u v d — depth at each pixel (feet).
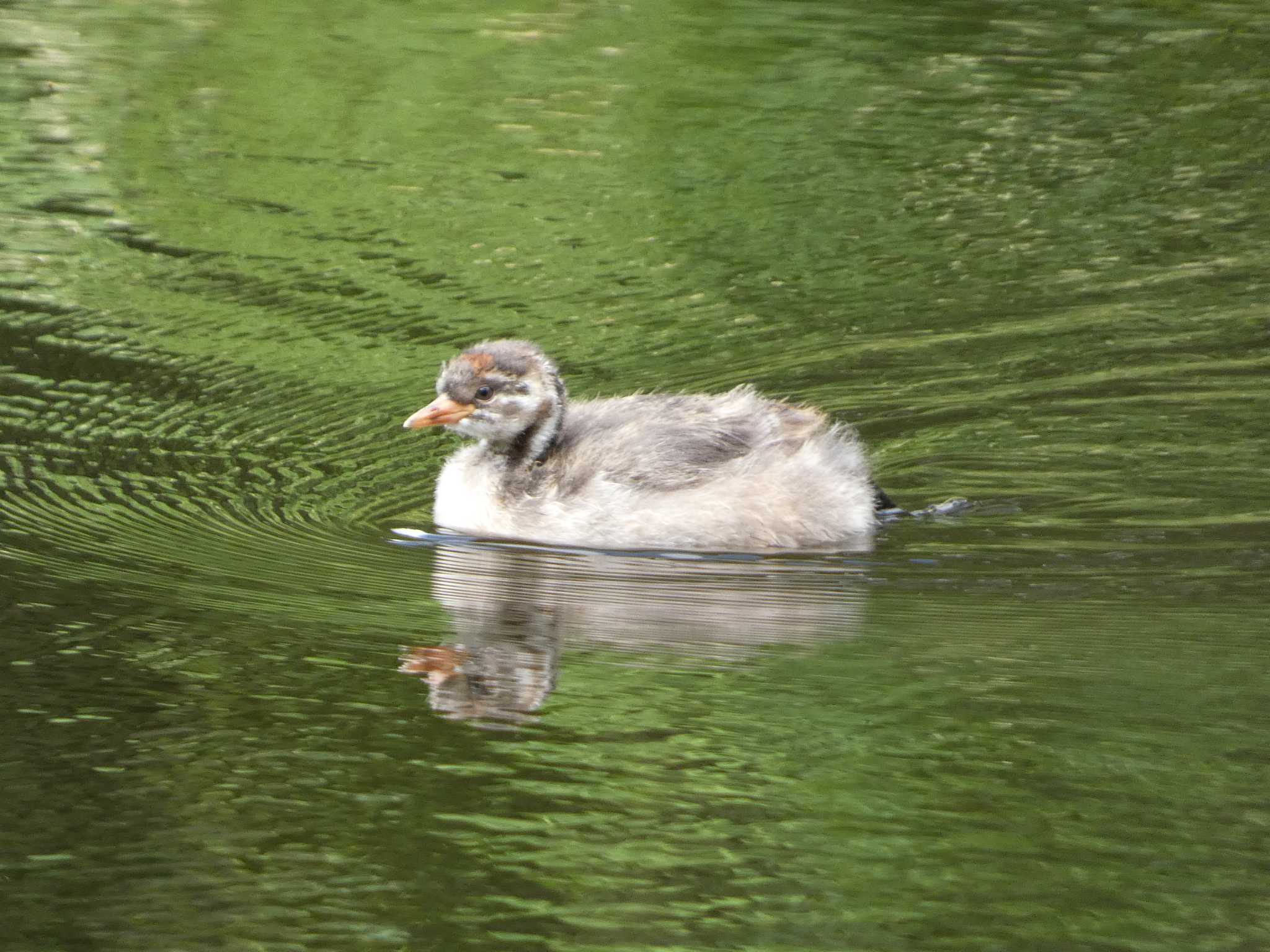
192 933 30.40
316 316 67.00
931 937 30.30
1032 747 37.01
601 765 36.40
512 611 44.55
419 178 82.23
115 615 43.57
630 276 71.15
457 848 32.99
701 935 30.27
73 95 92.02
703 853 32.96
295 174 82.58
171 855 32.94
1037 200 78.84
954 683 40.14
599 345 64.34
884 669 41.04
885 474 54.08
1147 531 49.39
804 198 79.77
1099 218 76.64
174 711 38.55
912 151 85.25
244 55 98.94
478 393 51.06
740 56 98.68
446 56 98.99
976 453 55.57
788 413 52.85
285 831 33.60
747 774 35.91
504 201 79.46
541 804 34.68
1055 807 34.58
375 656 41.65
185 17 105.50
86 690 39.50
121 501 51.57
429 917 30.89
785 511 49.37
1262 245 73.10
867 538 49.57
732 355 63.52
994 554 48.14
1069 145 85.51
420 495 53.16
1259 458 54.44
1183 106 90.17
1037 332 65.21
